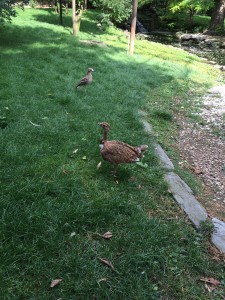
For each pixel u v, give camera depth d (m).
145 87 4.47
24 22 7.44
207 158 2.89
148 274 1.51
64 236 1.62
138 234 1.70
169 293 1.44
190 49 8.94
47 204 1.78
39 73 4.05
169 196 2.14
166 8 13.09
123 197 1.98
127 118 3.18
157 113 3.63
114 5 8.20
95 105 3.33
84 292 1.36
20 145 2.32
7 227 1.59
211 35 10.40
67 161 2.27
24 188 1.87
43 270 1.44
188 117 3.81
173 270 1.54
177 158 2.81
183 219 1.93
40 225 1.62
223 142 3.25
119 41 7.37
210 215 2.05
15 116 2.75
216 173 2.65
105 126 2.14
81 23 8.84
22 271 1.42
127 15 8.65
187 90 4.83
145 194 2.08
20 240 1.55
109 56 5.62
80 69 4.56
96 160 2.33
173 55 7.04
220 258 1.68
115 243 1.63
